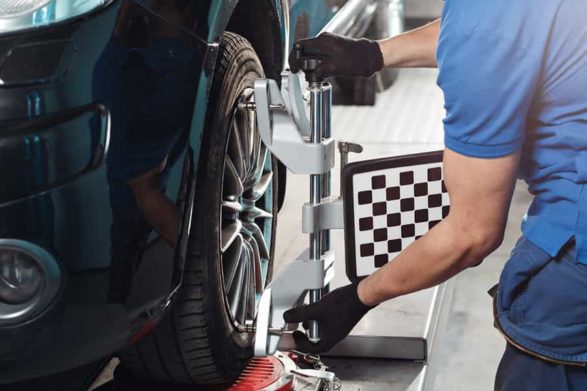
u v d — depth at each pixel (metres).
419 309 2.89
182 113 1.98
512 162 1.59
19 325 1.81
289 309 1.92
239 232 2.44
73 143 1.76
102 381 2.63
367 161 2.07
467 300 3.54
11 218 1.73
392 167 2.07
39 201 1.74
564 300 1.68
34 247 1.75
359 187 2.07
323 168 2.09
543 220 1.69
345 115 5.16
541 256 1.69
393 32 5.72
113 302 1.87
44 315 1.81
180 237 2.01
